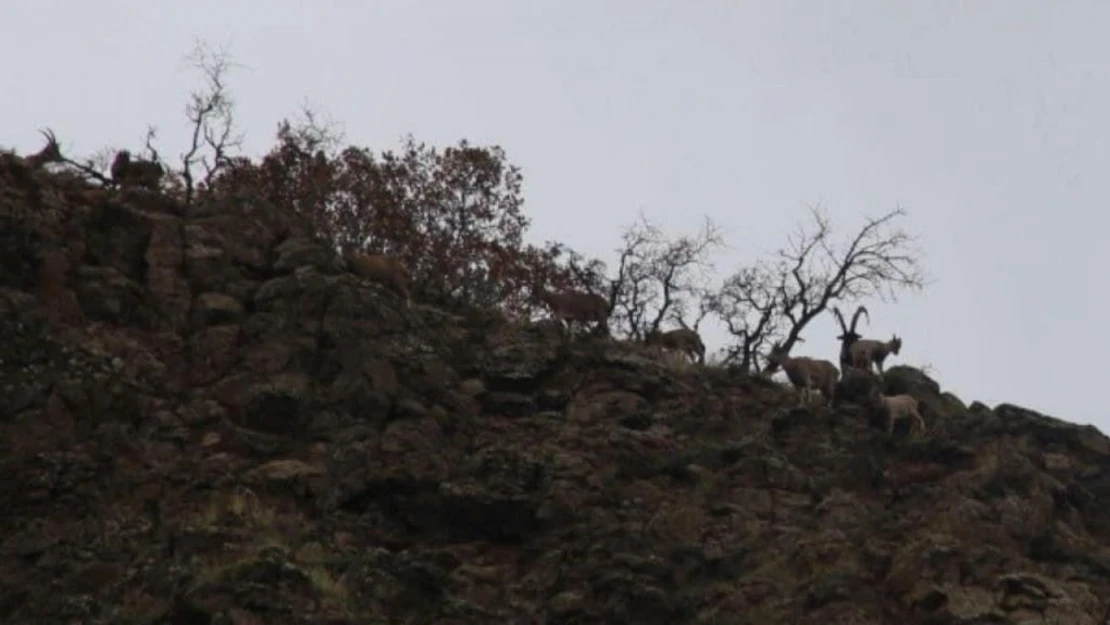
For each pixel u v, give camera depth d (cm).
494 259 17150
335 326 12938
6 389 11681
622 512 12306
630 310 16462
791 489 12900
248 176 16738
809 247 16388
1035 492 13175
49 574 10850
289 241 13650
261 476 11856
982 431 14012
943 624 11738
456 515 12062
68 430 11712
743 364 15538
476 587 11644
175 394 12362
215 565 10888
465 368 13538
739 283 16400
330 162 17275
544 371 13500
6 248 12469
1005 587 11981
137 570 10825
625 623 11506
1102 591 12419
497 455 12431
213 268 13188
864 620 11638
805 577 12062
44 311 12294
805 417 13638
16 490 11269
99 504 11338
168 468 11725
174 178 15000
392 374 12812
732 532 12331
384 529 11931
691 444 13138
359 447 12212
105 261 12925
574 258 17375
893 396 14062
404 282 13775
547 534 12081
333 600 10831
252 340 12800
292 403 12375
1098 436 14325
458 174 17762
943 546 12188
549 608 11531
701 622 11625
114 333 12525
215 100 16888
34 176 13100
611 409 13275
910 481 13288
